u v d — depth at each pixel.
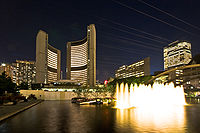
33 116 19.22
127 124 13.80
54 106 35.72
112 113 21.94
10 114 19.14
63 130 11.67
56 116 19.14
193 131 11.27
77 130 11.64
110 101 48.19
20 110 24.12
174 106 35.03
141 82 76.12
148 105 38.31
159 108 29.95
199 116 18.94
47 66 196.88
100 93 75.31
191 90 149.25
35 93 74.12
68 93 77.81
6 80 61.31
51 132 11.11
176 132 10.98
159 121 15.34
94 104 42.41
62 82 131.62
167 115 19.70
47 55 198.38
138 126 12.97
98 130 11.62
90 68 178.62
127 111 24.52
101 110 26.33
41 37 192.88
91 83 173.75
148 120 15.95
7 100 37.03
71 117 18.20
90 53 181.75
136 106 34.84
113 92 75.44
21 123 14.55
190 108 30.02
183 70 198.00
